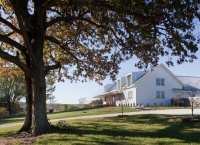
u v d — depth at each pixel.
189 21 13.74
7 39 16.42
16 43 16.62
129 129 16.64
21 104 72.00
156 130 15.96
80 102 71.00
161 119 22.09
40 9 15.41
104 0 13.50
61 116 31.92
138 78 52.81
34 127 15.79
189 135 14.11
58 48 21.11
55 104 77.00
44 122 16.12
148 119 22.44
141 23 14.27
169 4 13.16
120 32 15.99
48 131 15.94
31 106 17.00
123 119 23.03
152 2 13.29
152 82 51.34
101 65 21.41
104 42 20.09
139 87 50.66
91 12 14.78
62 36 20.59
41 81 16.39
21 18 14.46
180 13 13.36
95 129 16.88
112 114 31.30
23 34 14.83
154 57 17.81
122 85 58.12
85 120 23.11
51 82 24.33
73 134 14.84
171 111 34.16
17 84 62.47
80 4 13.83
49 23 17.03
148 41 16.45
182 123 18.98
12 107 64.94
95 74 22.12
